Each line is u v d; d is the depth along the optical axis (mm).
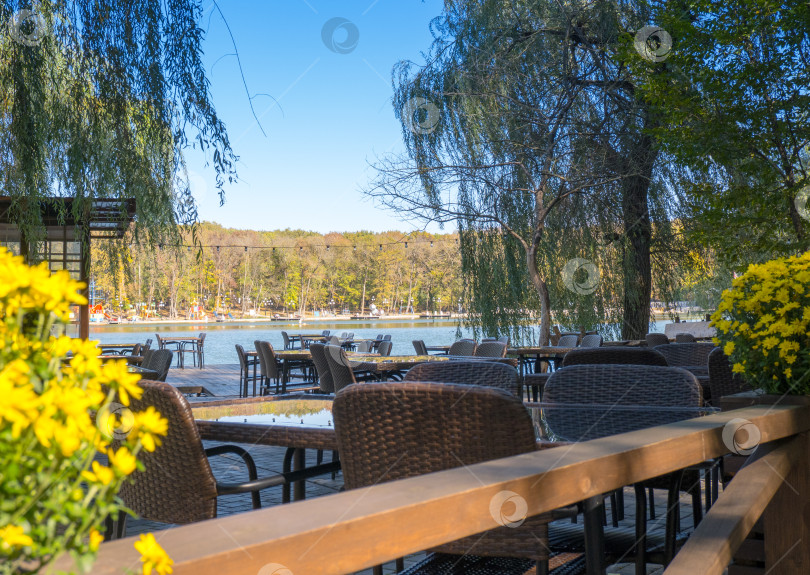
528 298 10383
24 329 511
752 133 5812
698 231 6336
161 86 4672
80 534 444
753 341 2072
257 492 2182
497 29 10039
